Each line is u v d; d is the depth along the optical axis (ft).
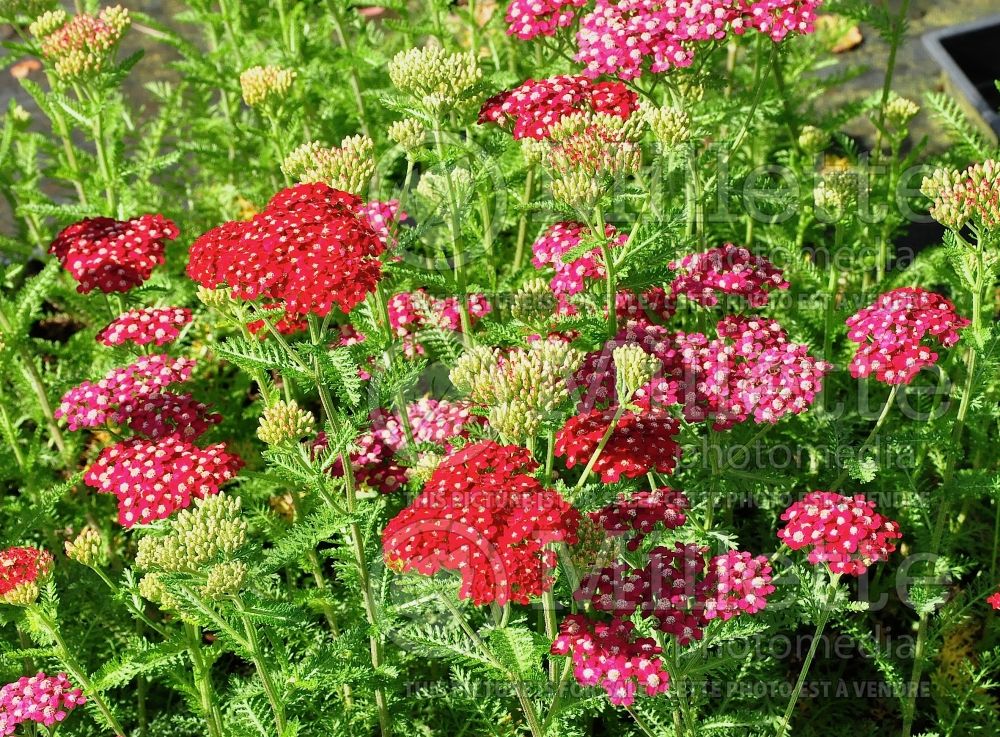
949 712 3.12
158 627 2.79
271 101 3.39
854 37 4.91
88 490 3.44
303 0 3.91
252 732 2.76
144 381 3.01
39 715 2.72
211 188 3.95
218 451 2.81
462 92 3.00
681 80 3.12
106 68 3.41
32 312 3.18
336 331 2.77
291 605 2.62
